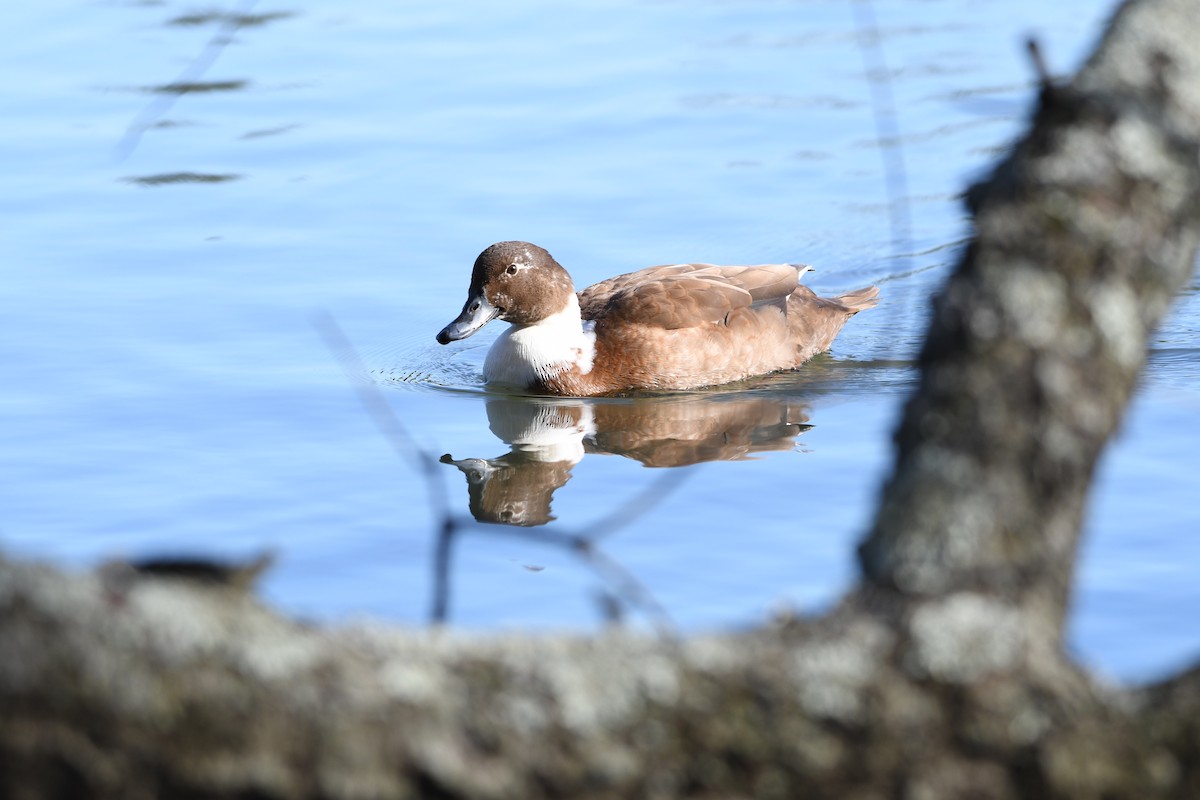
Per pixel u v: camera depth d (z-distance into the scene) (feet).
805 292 55.11
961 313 12.02
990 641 10.96
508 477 39.29
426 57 77.87
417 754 10.43
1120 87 12.51
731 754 10.81
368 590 30.76
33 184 62.80
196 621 10.29
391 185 63.26
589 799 10.73
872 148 66.64
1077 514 11.75
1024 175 12.25
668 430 44.78
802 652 11.04
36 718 10.03
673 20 83.10
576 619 29.43
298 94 72.79
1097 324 11.82
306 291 53.57
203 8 85.25
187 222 59.41
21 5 85.25
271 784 10.26
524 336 50.67
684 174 64.59
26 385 44.47
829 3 85.05
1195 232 12.33
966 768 10.94
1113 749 10.99
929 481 11.68
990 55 75.46
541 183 63.57
